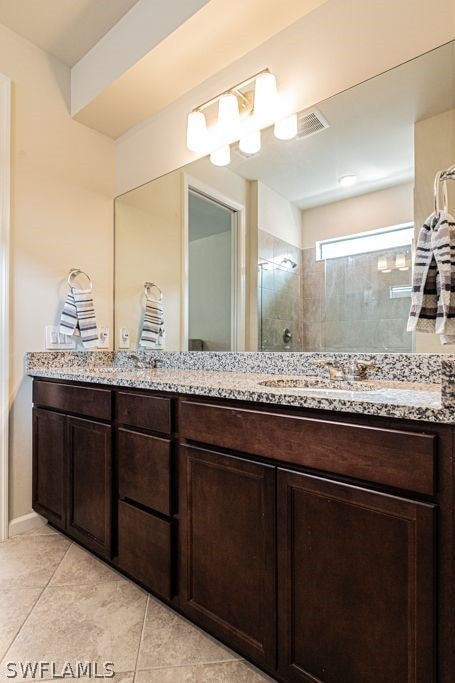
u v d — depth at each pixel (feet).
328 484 2.87
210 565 3.67
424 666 2.44
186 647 3.71
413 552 2.48
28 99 6.45
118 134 7.70
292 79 5.19
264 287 5.71
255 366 5.68
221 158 6.04
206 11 4.77
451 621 2.37
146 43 5.49
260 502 3.28
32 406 6.38
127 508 4.57
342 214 5.00
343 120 4.90
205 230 6.41
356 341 4.86
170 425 4.08
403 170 4.52
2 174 6.06
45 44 6.50
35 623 4.00
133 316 7.52
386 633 2.60
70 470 5.50
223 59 5.61
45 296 6.64
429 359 4.21
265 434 3.26
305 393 3.19
